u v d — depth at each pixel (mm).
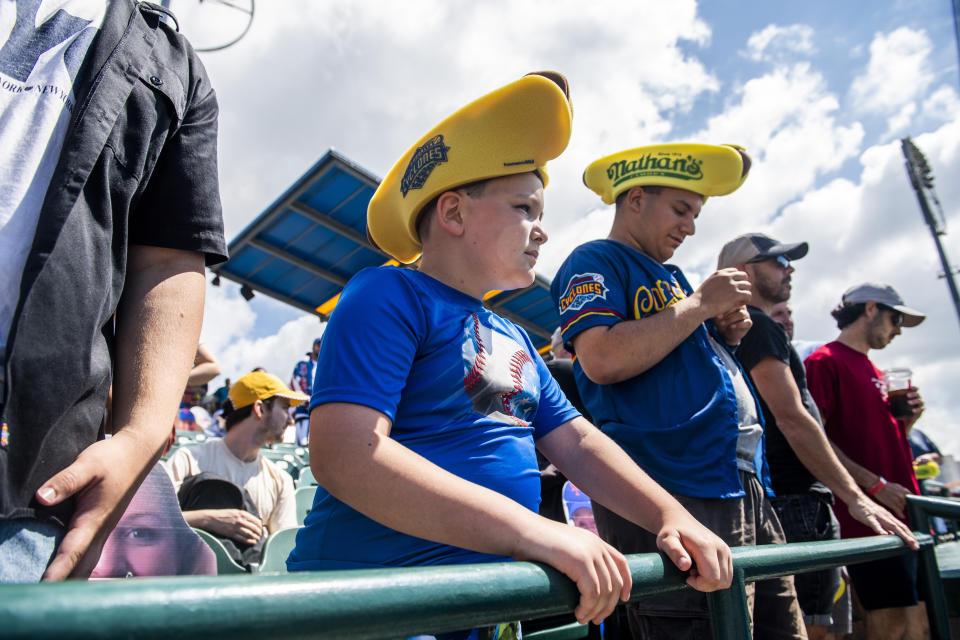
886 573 2949
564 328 1997
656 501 1232
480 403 1205
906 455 3367
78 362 914
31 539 830
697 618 1683
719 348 2076
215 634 498
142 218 1122
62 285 914
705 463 1782
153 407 992
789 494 2559
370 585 618
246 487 3355
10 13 999
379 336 1098
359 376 1044
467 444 1159
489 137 1302
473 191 1321
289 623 544
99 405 963
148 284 1097
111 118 1031
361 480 956
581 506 3111
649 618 1785
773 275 2768
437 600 672
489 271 1321
